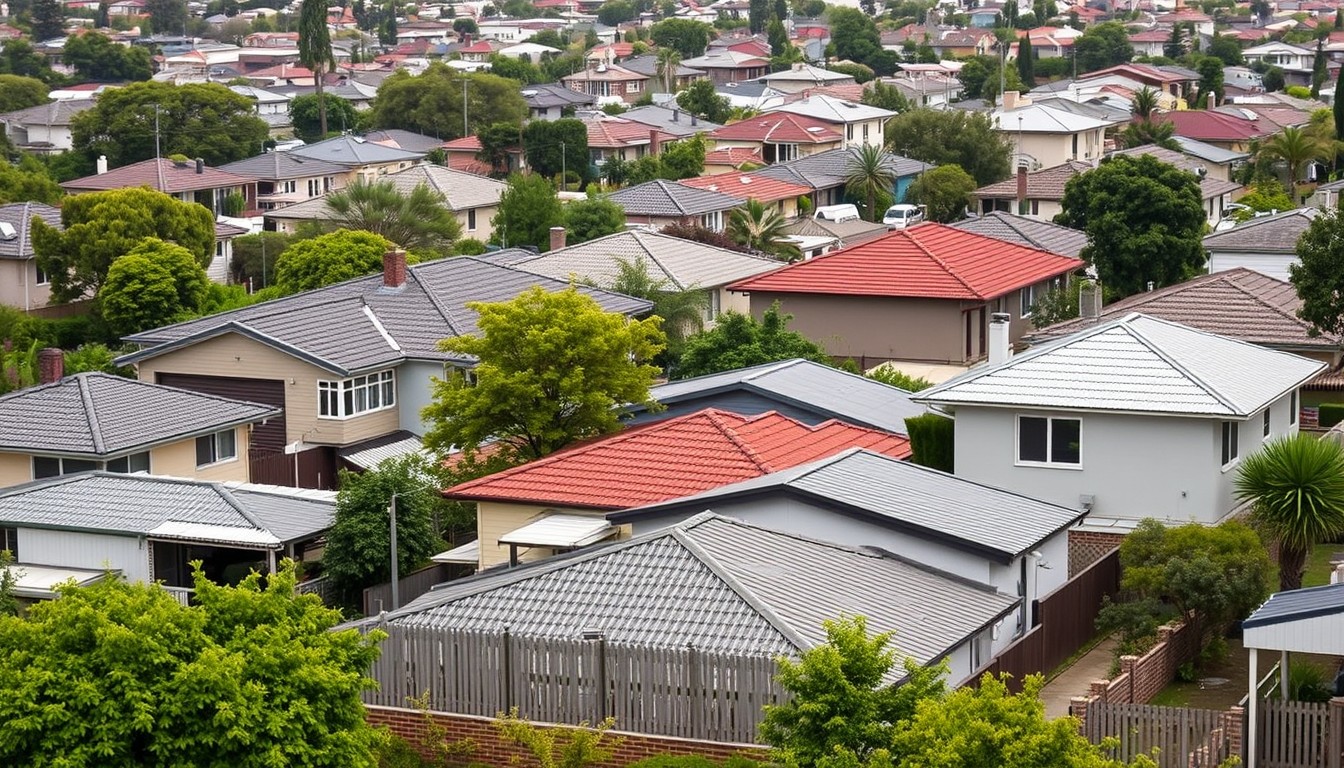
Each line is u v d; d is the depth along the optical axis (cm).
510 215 14988
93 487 6831
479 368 6756
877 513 5041
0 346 11369
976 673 4556
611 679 4291
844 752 3269
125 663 3466
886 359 10244
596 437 6812
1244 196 17350
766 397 7075
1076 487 6069
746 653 4209
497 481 5875
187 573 6688
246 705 3459
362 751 3672
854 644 3431
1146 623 5103
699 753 4188
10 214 14312
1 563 6153
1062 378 6119
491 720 4303
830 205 18362
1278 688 4566
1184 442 5931
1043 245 12031
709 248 12156
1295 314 8175
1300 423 7694
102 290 12725
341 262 12312
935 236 10906
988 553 4909
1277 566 5897
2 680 3450
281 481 8388
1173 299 8456
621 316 7175
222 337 8694
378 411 8725
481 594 4672
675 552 4672
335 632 3894
